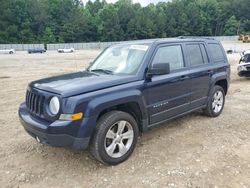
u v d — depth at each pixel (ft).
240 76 41.32
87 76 13.47
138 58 14.08
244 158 12.91
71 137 10.96
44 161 12.85
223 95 19.90
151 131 16.49
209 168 11.94
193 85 16.52
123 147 12.58
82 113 11.05
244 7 386.73
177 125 17.60
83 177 11.43
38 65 76.59
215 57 19.31
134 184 10.83
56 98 11.11
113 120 11.95
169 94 14.79
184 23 359.46
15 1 307.78
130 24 333.62
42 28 319.88
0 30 286.87
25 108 13.37
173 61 15.44
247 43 240.73
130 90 12.68
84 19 323.57
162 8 406.82
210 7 396.78
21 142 15.17
